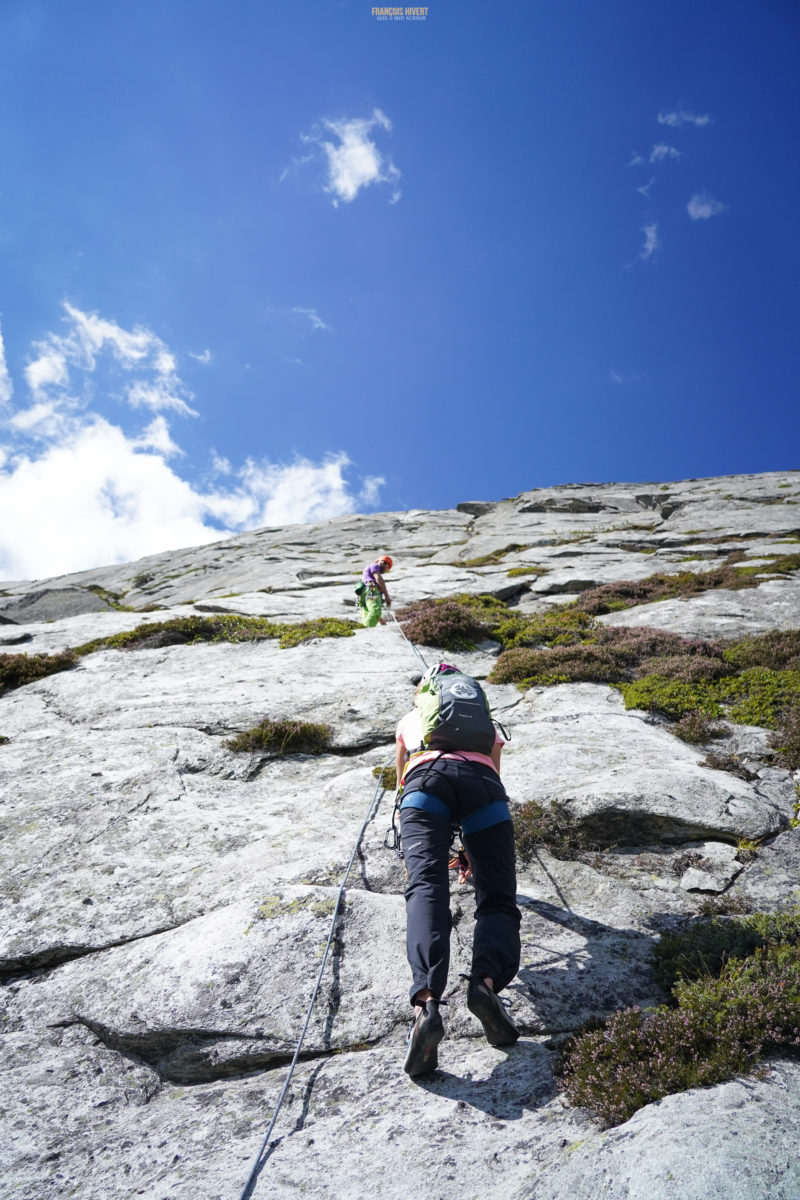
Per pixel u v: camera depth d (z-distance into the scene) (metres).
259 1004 3.94
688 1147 2.47
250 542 39.62
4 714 9.54
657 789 5.93
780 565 16.31
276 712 8.72
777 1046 3.22
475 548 27.22
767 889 4.92
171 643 12.93
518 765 6.80
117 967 4.41
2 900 5.16
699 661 9.80
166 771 7.15
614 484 43.16
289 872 5.05
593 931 4.52
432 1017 3.21
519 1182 2.65
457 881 4.97
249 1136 3.20
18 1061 3.88
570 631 12.48
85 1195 2.98
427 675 4.66
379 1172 2.85
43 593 33.53
